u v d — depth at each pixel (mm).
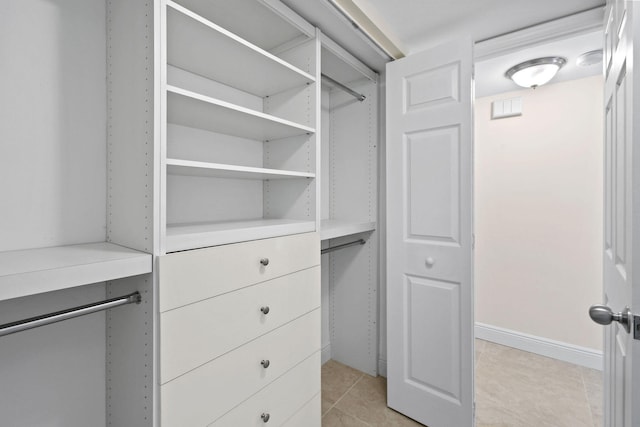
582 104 2180
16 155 886
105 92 1052
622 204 852
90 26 1019
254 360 1128
